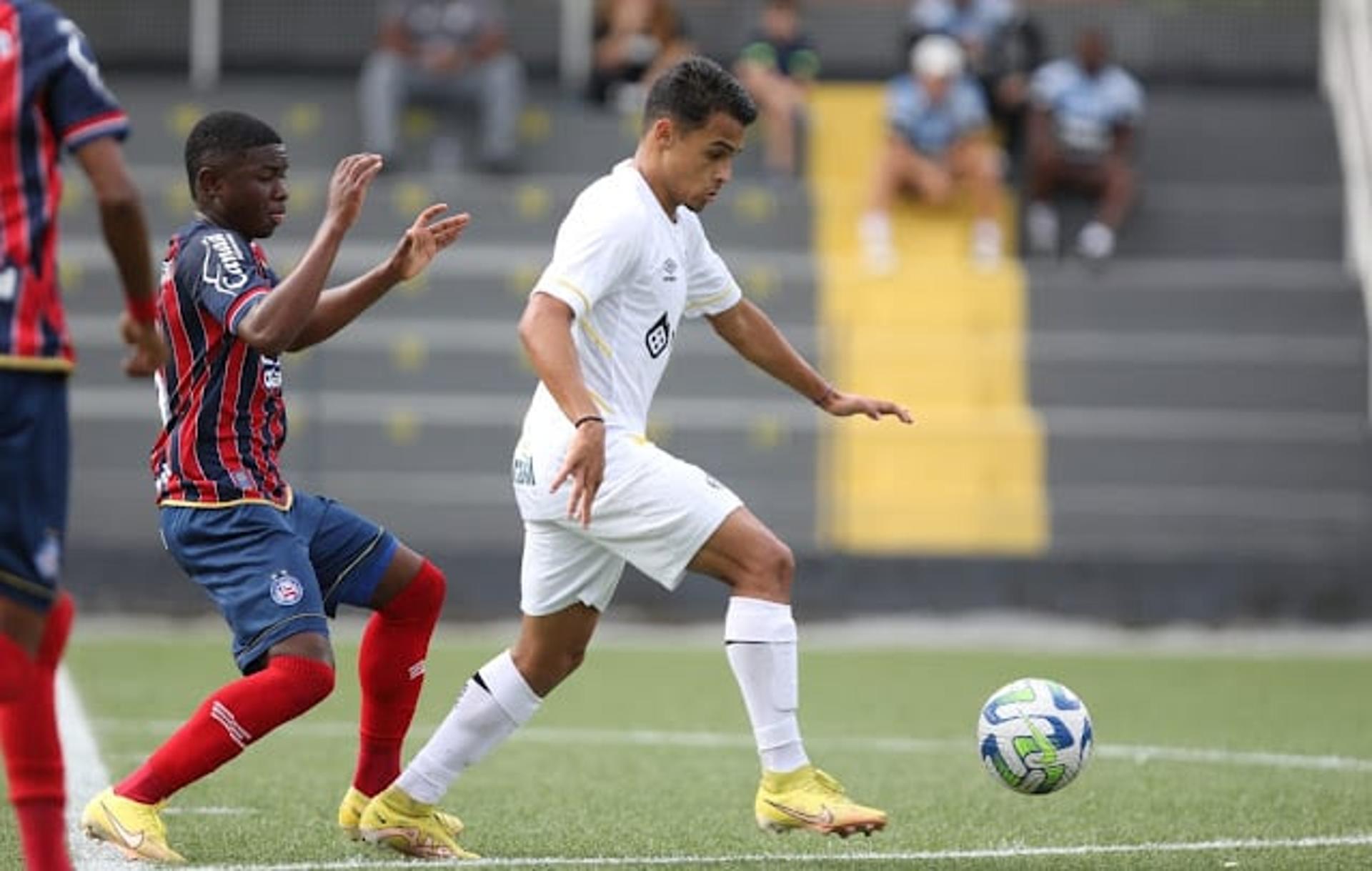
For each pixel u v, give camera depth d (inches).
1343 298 2527.1
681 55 2827.3
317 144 2760.8
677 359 2433.6
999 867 816.3
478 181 2716.5
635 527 797.2
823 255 2630.4
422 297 2503.7
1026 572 2228.1
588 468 759.7
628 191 812.0
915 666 1872.5
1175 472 2386.8
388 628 870.4
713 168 821.9
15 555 649.6
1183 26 2930.6
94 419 2357.3
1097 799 1052.5
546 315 781.9
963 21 2716.5
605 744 1310.3
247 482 828.6
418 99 2709.2
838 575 2225.6
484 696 836.6
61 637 668.7
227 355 822.5
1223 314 2519.7
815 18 2915.8
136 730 1325.0
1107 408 2442.2
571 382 771.4
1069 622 2217.0
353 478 2378.2
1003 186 2719.0
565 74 2928.2
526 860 828.0
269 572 819.4
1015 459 2384.4
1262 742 1338.6
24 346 647.1
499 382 2447.1
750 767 1194.0
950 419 2397.9
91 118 653.3
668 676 1752.0
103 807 815.1
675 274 825.5
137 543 2299.5
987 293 2536.9
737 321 892.0
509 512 2369.6
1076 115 2608.3
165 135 2746.1
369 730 873.5
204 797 1028.5
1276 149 2778.1
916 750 1300.4
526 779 1131.3
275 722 812.6
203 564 828.6
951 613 2219.5
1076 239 2667.3
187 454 828.0
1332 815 988.6
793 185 2711.6
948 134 2608.3
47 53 651.5
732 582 803.4
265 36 2915.8
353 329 2454.5
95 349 2415.1
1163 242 2664.9
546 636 834.8
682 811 1002.7
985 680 1752.0
